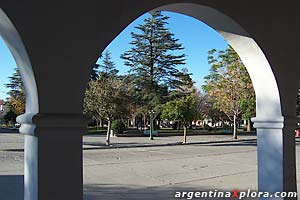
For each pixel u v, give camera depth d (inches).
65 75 105.0
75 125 105.0
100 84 828.0
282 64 163.3
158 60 1685.5
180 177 369.7
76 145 106.4
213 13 139.9
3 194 287.0
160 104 1542.8
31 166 105.3
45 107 101.8
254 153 623.8
